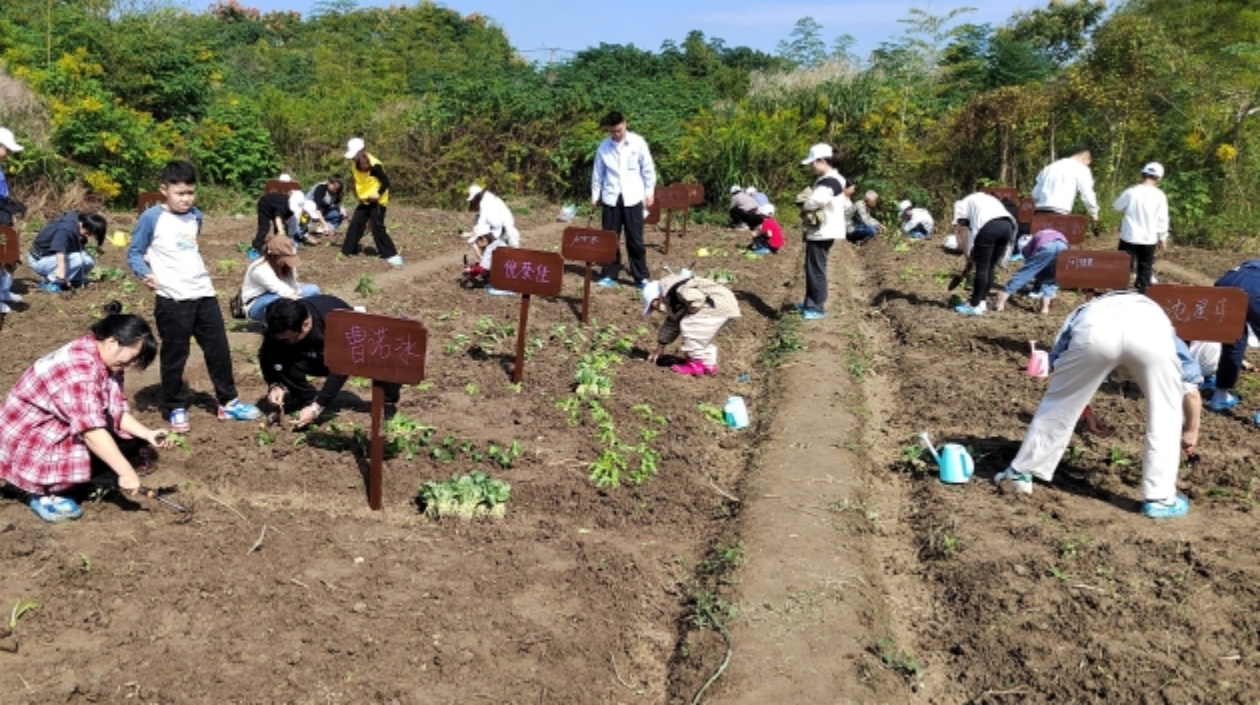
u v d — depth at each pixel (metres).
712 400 8.96
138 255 6.91
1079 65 21.36
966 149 22.83
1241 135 20.75
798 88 25.42
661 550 6.08
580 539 6.04
